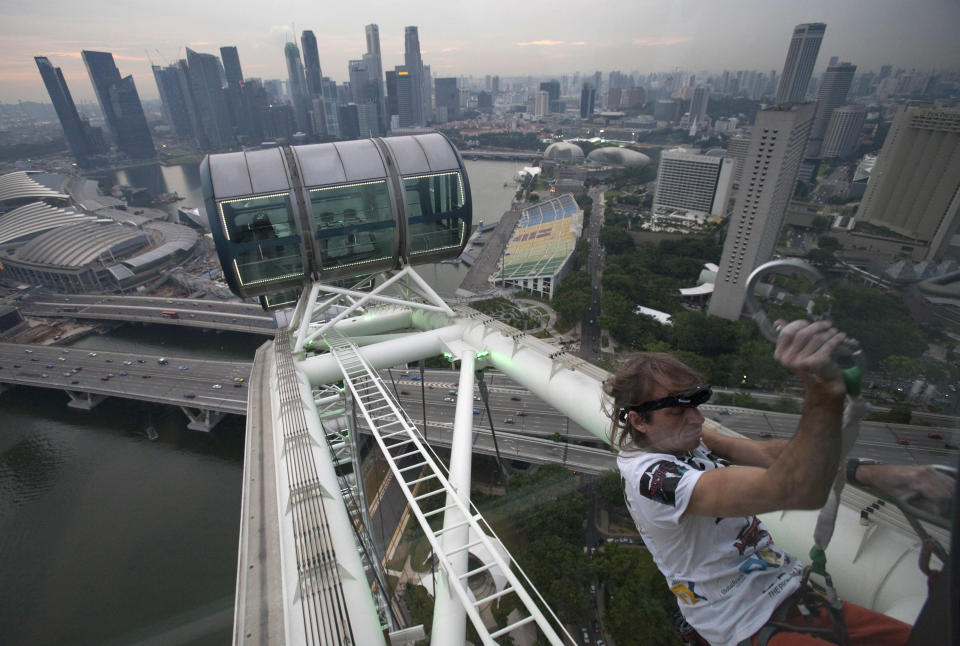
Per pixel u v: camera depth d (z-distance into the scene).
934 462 4.16
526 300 132.62
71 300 148.75
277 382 34.53
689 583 5.67
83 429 91.12
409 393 78.06
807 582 5.46
